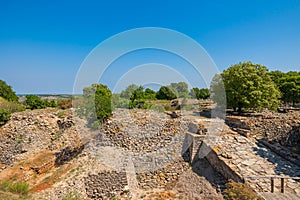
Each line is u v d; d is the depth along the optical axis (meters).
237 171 7.92
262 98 13.26
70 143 12.35
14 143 13.52
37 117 15.39
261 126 11.20
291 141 10.06
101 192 8.95
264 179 7.34
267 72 14.23
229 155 9.12
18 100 27.34
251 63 14.05
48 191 8.55
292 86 18.72
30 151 13.01
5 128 14.42
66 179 9.25
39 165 10.61
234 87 13.68
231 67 14.23
